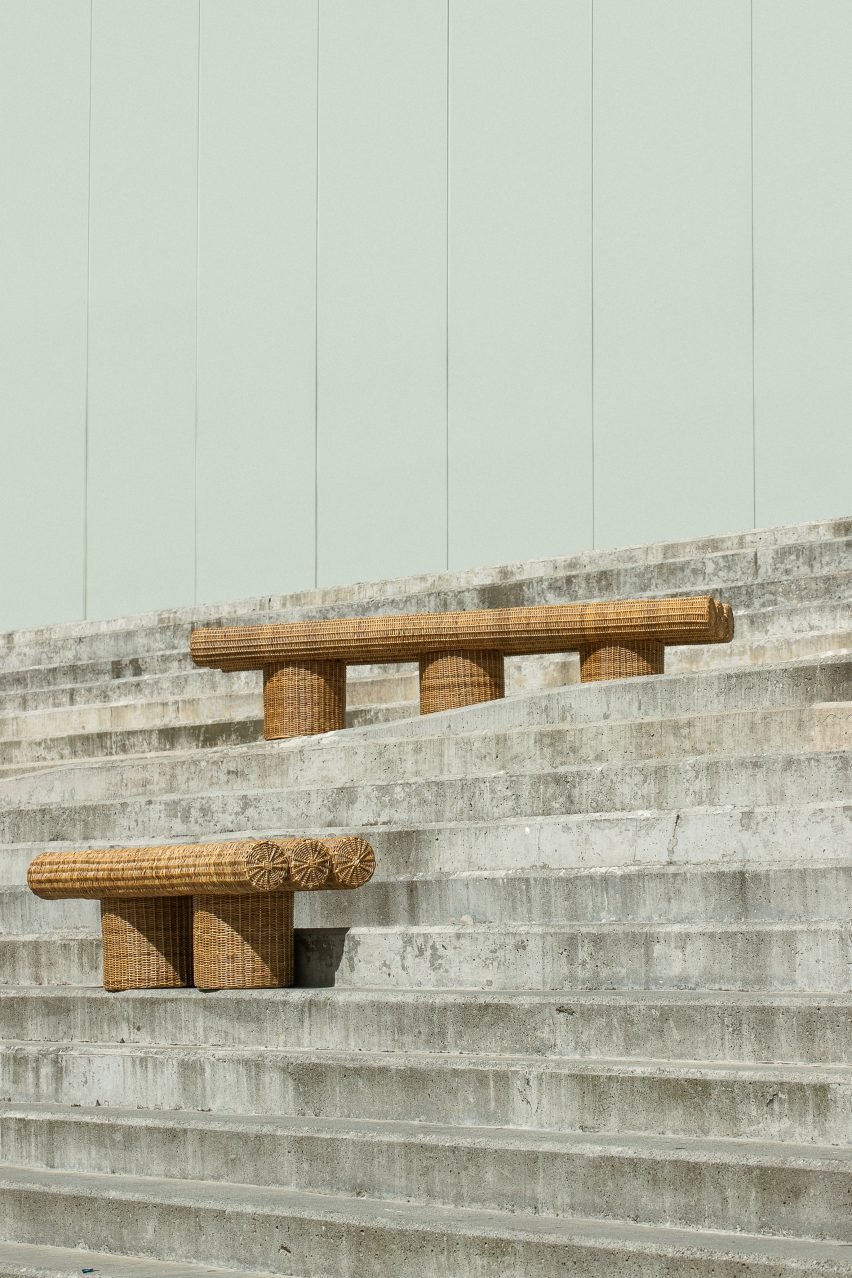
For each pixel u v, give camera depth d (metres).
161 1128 8.66
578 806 10.73
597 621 13.62
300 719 14.47
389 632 14.09
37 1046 10.01
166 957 10.36
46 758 18.02
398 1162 7.75
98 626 22.17
